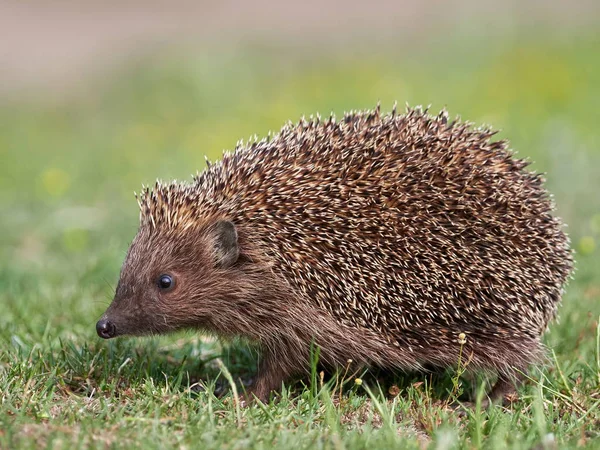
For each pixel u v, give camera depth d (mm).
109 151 26719
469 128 9875
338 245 9164
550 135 21688
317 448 7070
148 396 8320
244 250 9383
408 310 9133
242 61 33156
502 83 28188
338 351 9297
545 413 8328
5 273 13906
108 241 16719
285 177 9414
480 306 9148
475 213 9180
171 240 9453
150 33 37969
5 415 7535
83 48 36719
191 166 23281
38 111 32438
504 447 7082
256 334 9461
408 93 27547
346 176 9328
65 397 8578
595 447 7234
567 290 12508
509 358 9250
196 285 9391
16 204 20344
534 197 9664
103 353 9703
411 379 9625
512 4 36906
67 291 12852
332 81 30500
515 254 9305
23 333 10523
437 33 34969
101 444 7023
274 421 7695
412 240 9094
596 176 19109
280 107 27344
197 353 10414
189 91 31062
